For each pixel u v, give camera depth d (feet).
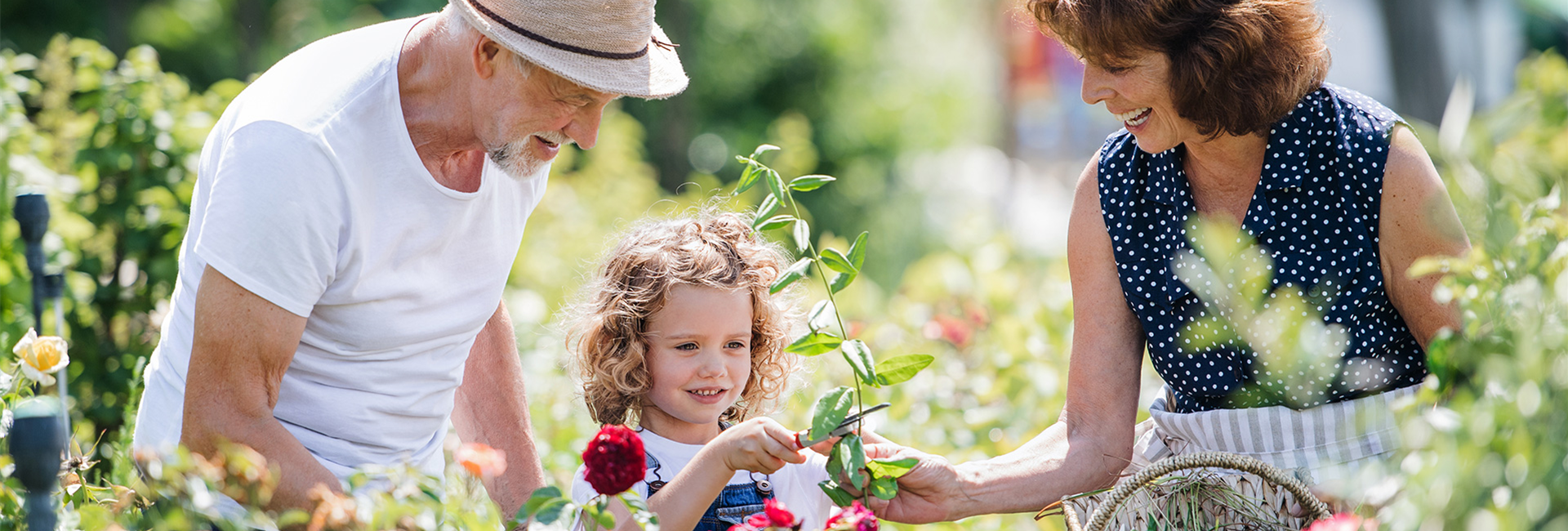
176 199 13.01
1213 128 6.42
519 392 8.02
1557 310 4.96
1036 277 18.78
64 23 40.55
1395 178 6.47
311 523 6.04
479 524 5.98
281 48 42.01
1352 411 6.77
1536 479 4.57
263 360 6.10
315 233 6.00
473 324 7.13
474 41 6.15
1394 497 5.74
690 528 6.42
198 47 43.24
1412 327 6.73
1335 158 6.59
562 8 5.97
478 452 5.89
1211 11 6.18
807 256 6.59
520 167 6.51
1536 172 6.41
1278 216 6.72
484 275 7.06
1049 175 56.65
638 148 38.73
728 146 41.98
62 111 14.11
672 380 7.08
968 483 7.09
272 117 6.04
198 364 6.06
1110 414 7.43
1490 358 4.88
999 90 53.83
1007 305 15.40
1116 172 7.25
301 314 6.11
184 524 5.51
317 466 6.28
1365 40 35.12
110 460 9.20
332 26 41.29
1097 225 7.38
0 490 6.04
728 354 7.18
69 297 12.07
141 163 13.07
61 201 12.59
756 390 7.73
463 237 6.80
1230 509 6.88
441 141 6.46
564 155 23.65
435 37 6.33
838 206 40.52
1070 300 14.46
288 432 6.28
